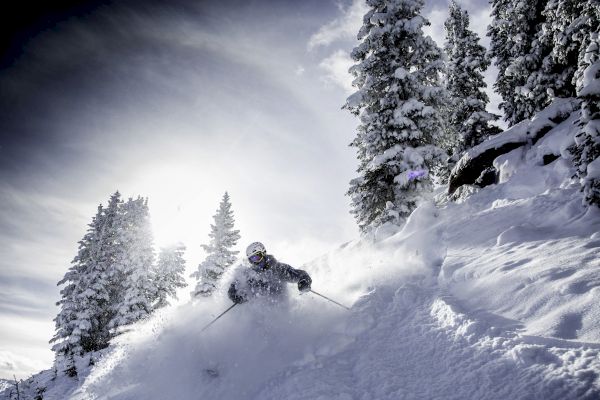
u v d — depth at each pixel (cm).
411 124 1390
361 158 1614
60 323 2209
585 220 510
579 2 964
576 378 214
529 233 530
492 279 411
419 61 1486
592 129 568
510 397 225
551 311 304
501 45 1923
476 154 1221
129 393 493
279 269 514
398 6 1470
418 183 1392
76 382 1045
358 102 1482
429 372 286
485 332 304
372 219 1538
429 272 557
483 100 2175
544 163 935
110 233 2628
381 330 385
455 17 2284
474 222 715
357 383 300
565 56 1155
